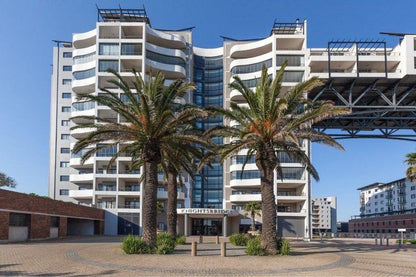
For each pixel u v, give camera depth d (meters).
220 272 15.34
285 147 24.38
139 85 26.05
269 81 23.81
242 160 64.75
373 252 26.14
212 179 75.94
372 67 57.84
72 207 47.25
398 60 54.97
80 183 69.00
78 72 66.19
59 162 79.06
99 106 63.50
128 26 65.38
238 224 65.69
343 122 62.34
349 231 128.25
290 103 23.12
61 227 43.97
